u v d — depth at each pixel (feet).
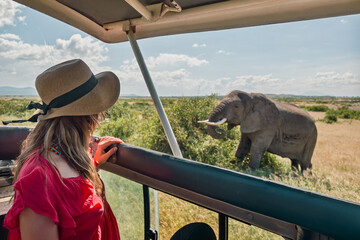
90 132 2.97
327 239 2.06
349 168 19.67
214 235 2.92
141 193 3.79
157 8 4.28
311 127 22.38
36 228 2.14
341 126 31.83
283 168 23.44
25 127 5.25
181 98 24.67
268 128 21.94
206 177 2.78
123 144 3.79
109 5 4.54
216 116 21.66
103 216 3.18
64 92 2.67
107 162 3.98
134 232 4.09
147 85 4.89
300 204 2.18
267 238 2.52
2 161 5.17
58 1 4.63
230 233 2.81
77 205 2.48
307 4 3.81
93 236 2.83
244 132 21.98
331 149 24.17
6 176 5.00
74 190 2.49
